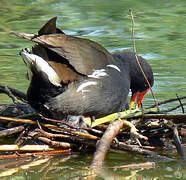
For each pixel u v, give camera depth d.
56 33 10.56
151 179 8.58
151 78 13.38
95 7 23.92
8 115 11.96
